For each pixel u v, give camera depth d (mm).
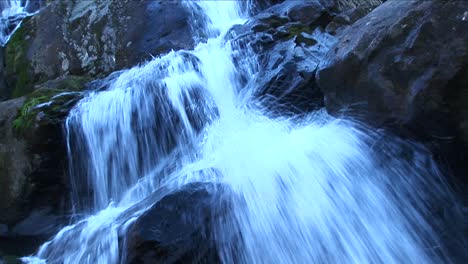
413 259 3953
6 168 5820
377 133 4406
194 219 3955
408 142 4309
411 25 4207
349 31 4875
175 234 3889
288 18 6695
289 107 5309
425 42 4078
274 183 4324
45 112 5777
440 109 4020
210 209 4012
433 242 4016
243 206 4137
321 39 6098
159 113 5832
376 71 4352
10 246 5543
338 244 4008
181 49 7480
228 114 5738
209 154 5254
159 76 6359
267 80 5566
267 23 6590
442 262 3918
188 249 3891
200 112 5816
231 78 6164
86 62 8117
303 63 5539
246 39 6398
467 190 4258
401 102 4203
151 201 4562
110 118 5945
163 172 5453
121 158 5832
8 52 8656
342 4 7012
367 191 4219
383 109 4344
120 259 4098
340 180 4301
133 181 5746
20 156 5773
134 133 5855
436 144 4215
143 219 3941
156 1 8164
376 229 4082
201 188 4125
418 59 4102
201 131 5715
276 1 8211
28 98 6238
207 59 6430
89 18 8375
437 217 4117
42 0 10273
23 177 5738
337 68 4664
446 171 4285
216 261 3969
